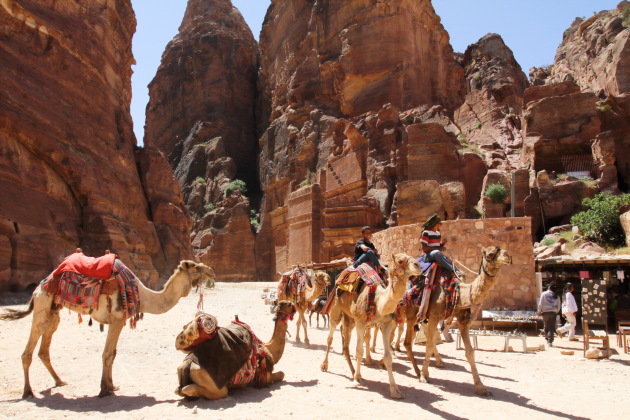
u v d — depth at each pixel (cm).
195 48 9119
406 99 5584
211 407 627
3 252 2019
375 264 872
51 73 2834
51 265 2328
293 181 6116
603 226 2480
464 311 775
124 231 3119
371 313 741
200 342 684
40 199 2484
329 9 6512
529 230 1530
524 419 599
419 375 835
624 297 1773
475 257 1562
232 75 8744
